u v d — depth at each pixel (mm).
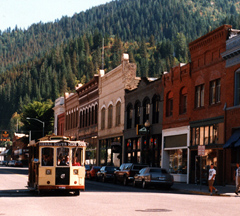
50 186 22406
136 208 16141
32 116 99000
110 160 57281
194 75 38125
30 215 13688
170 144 41781
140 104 48281
